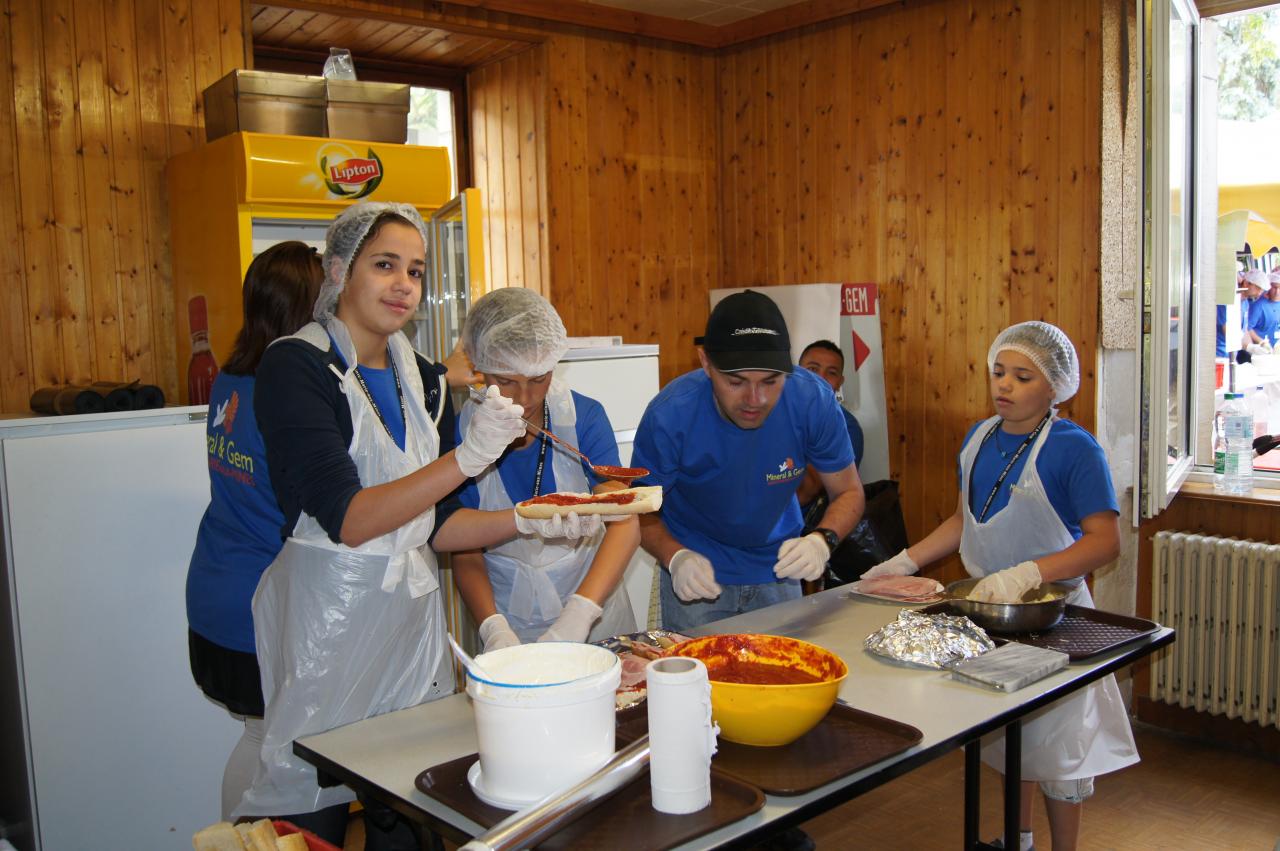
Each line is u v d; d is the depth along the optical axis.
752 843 1.15
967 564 2.48
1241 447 3.40
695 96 4.67
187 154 3.03
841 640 1.86
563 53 4.20
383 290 1.69
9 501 2.29
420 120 4.46
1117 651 1.75
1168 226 2.82
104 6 3.08
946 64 3.90
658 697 1.17
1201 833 2.78
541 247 4.27
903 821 2.86
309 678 1.70
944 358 4.00
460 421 2.09
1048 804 2.35
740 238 4.74
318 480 1.57
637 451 2.28
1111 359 3.57
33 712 2.35
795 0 4.24
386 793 1.28
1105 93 3.44
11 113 2.95
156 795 2.52
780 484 2.30
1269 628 3.15
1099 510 2.16
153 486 2.48
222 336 2.93
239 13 3.33
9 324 2.96
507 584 2.08
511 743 1.19
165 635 2.52
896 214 4.12
